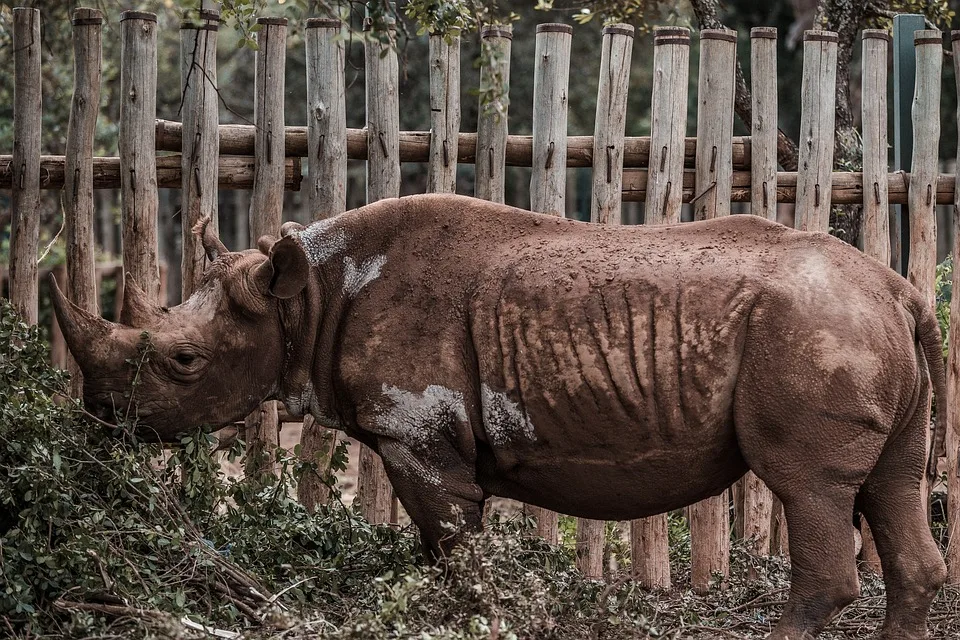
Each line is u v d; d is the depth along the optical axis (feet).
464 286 64.03
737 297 59.98
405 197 67.21
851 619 71.00
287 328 66.64
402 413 63.67
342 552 71.00
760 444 59.62
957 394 83.46
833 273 60.80
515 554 66.28
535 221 65.82
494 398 62.54
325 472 79.77
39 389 67.82
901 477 63.77
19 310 80.53
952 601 75.20
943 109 235.61
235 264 66.90
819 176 83.92
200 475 68.44
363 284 65.72
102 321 64.75
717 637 65.46
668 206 82.79
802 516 59.21
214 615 63.52
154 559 64.59
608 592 63.05
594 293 61.57
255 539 70.18
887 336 59.62
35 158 80.53
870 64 84.12
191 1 74.43
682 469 61.87
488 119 82.17
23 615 60.54
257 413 82.53
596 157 82.94
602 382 60.80
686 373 60.03
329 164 81.61
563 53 81.82
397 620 56.18
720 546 82.74
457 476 64.28
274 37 80.79
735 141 85.20
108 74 174.70
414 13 76.89
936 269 95.66
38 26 80.18
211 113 80.33
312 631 58.95
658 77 82.38
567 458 62.80
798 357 58.59
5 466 62.18
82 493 65.57
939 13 111.75
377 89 81.92
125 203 79.71
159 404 65.10
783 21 271.90
